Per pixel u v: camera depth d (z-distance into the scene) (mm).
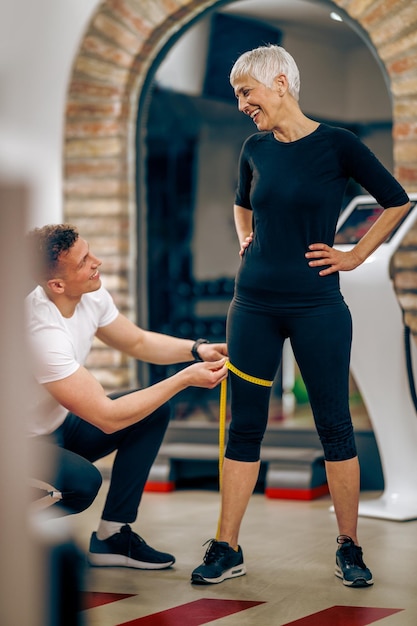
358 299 3338
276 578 2559
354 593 2391
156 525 3305
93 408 2350
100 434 2645
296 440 4023
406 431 3439
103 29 4426
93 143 4500
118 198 4484
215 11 4348
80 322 2572
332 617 2178
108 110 4465
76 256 2410
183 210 7164
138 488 2689
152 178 7020
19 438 302
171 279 7109
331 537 3062
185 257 7156
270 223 2420
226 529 2566
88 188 4516
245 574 2602
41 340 2361
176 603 2322
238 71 2395
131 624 2141
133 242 4551
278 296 2436
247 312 2479
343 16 3980
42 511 457
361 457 3939
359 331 3381
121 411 2355
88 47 4449
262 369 2490
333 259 2410
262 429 2553
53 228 2434
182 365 5855
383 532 3145
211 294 7094
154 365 5812
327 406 2484
